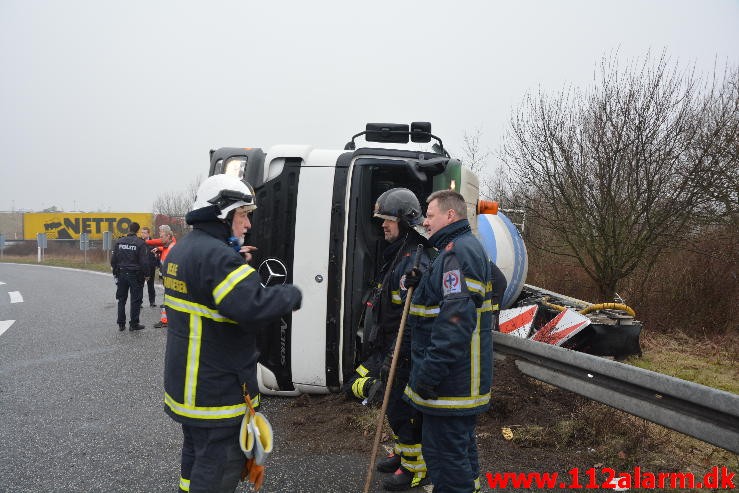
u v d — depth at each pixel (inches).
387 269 141.6
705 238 346.9
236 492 128.4
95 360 255.6
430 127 197.9
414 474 128.6
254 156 184.4
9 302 463.8
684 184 315.9
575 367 147.4
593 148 335.0
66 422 175.8
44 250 1318.9
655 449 146.1
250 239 181.2
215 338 90.2
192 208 95.3
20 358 260.2
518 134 370.6
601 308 251.3
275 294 88.9
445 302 99.7
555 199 356.8
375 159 178.9
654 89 315.9
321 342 177.9
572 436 151.3
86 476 138.3
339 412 175.0
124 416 181.2
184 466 97.0
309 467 141.2
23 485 133.4
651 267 341.7
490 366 109.1
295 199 179.3
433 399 103.4
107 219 1341.0
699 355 268.4
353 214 176.1
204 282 88.2
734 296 319.0
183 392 90.2
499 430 157.8
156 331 326.3
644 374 123.9
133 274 326.0
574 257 387.5
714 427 109.1
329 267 176.2
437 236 109.4
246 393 93.0
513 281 276.4
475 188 194.5
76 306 433.4
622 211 330.3
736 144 332.2
